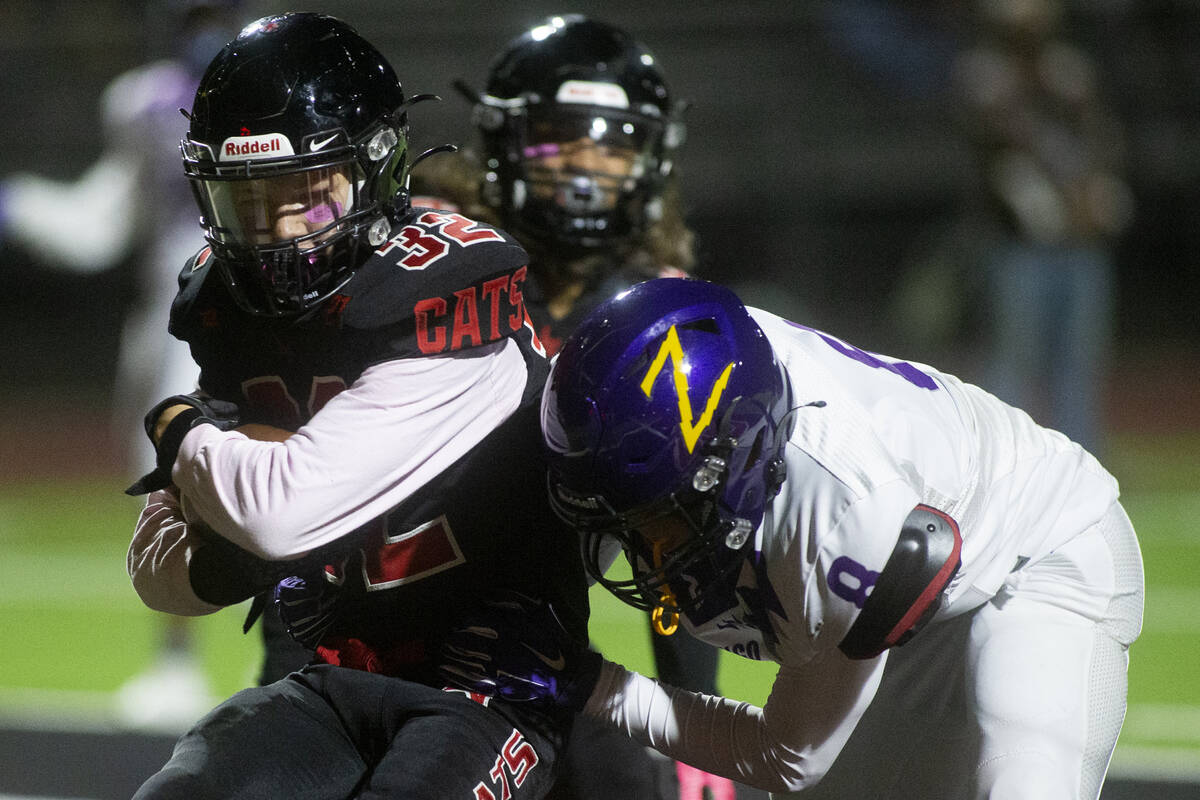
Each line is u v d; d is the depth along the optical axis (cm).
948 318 3167
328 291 669
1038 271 2156
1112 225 2169
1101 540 778
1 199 1541
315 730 679
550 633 695
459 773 636
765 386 637
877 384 714
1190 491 2650
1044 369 2192
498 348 691
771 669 1536
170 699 1466
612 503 624
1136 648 1686
